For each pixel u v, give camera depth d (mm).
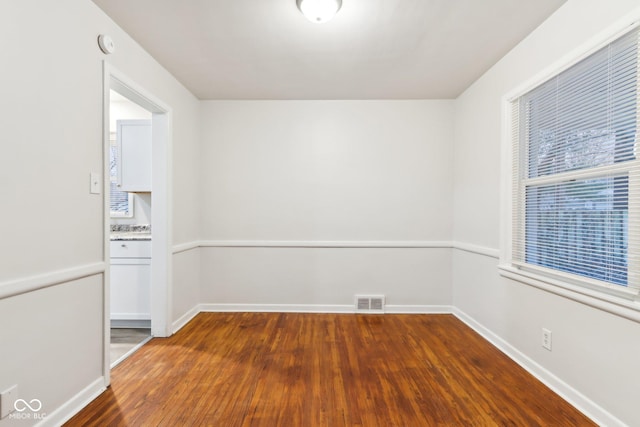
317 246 3551
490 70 2758
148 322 3057
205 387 1988
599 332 1657
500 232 2543
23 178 1438
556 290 1922
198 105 3510
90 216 1838
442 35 2242
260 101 3547
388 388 1986
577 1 1798
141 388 1971
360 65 2713
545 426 1637
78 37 1747
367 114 3541
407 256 3547
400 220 3545
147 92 2469
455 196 3480
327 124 3543
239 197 3557
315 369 2227
